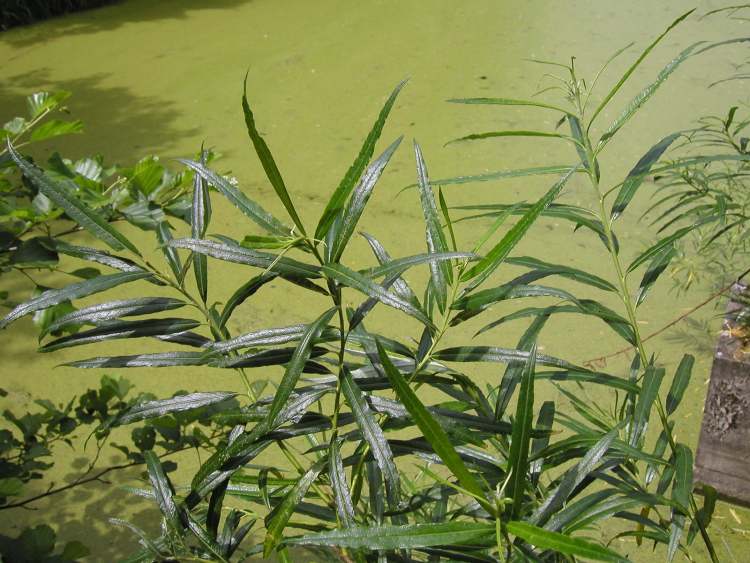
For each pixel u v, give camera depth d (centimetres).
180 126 328
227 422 72
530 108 337
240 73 372
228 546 77
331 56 389
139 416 72
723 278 233
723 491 173
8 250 93
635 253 248
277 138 319
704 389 199
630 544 163
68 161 104
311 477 69
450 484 69
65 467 184
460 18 432
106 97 352
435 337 75
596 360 191
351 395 66
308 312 229
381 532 59
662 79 91
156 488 73
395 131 323
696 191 133
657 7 436
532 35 409
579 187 281
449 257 64
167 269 242
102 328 73
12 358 215
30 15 426
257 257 65
